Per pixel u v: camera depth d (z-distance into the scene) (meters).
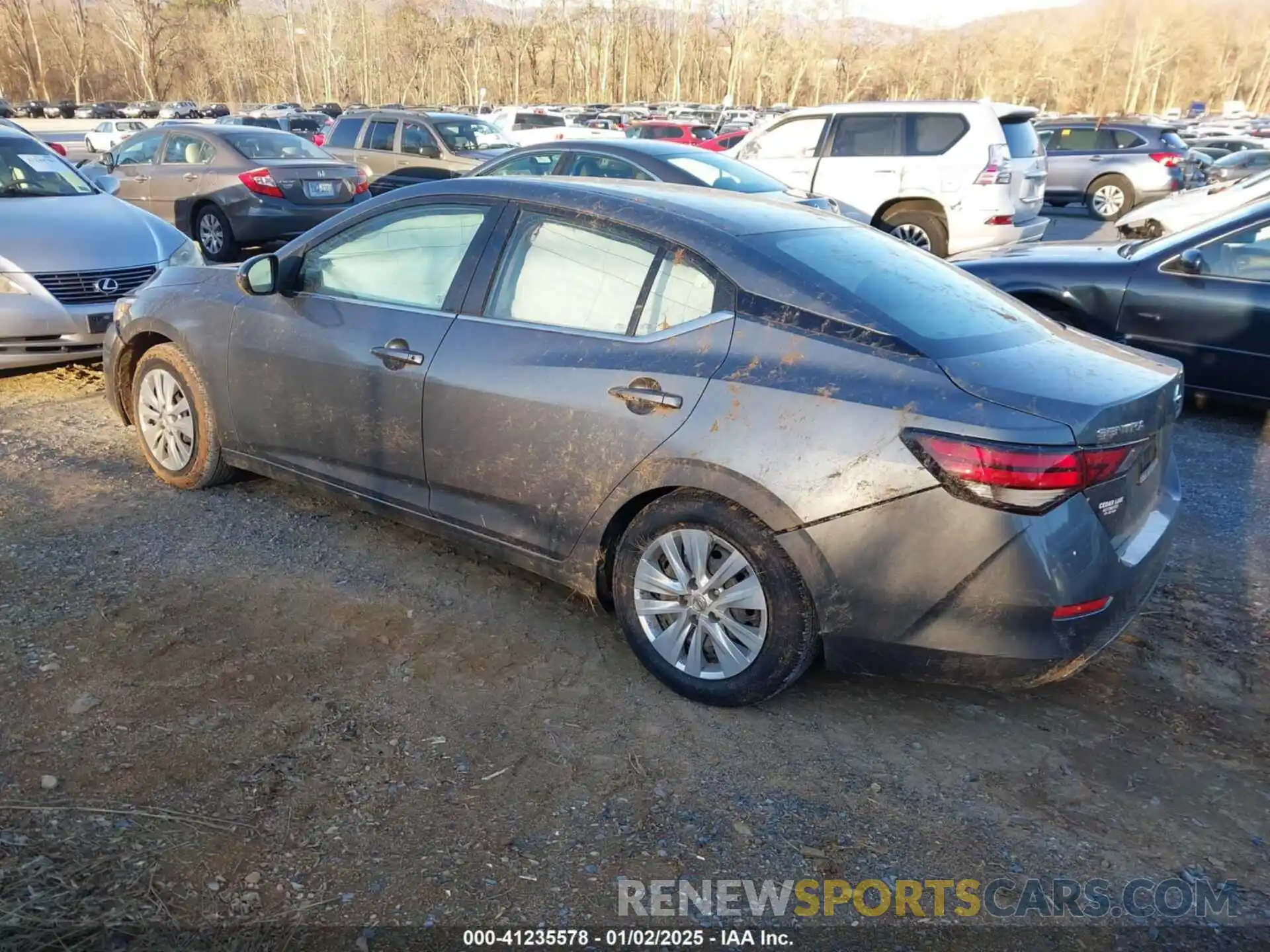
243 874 2.38
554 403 3.31
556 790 2.76
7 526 4.16
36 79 88.31
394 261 3.90
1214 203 11.05
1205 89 100.25
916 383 2.83
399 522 4.09
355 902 2.33
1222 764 3.04
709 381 3.04
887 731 3.13
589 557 3.38
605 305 3.36
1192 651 3.70
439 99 79.25
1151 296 6.43
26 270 5.98
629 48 81.94
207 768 2.75
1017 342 3.20
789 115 11.88
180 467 4.65
